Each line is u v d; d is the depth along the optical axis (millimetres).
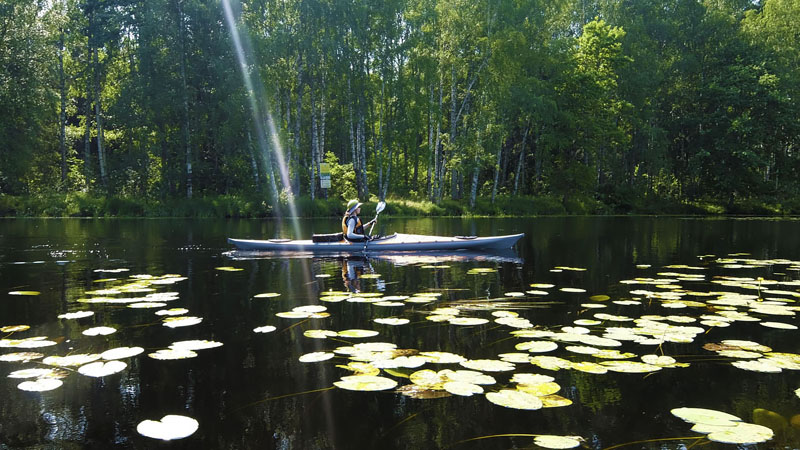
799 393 2641
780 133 33469
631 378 2936
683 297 5184
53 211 22188
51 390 2775
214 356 3336
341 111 31281
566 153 31938
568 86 29953
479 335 3764
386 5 25234
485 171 35312
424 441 2180
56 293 5426
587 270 7191
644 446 2111
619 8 34250
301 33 24500
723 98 32562
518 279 6398
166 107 23969
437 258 8641
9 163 23969
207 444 2178
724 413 2363
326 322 4207
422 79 26891
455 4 26344
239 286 5906
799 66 34750
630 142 33812
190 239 11867
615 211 31625
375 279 6414
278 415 2457
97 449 2131
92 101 31625
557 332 3842
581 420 2381
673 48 35219
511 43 25578
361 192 27250
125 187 25062
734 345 3504
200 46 24547
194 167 25594
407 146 35531
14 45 22656
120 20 25156
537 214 28484
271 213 23062
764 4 39094
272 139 24547
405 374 2908
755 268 7359
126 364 3184
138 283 6000
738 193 34188
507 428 2305
